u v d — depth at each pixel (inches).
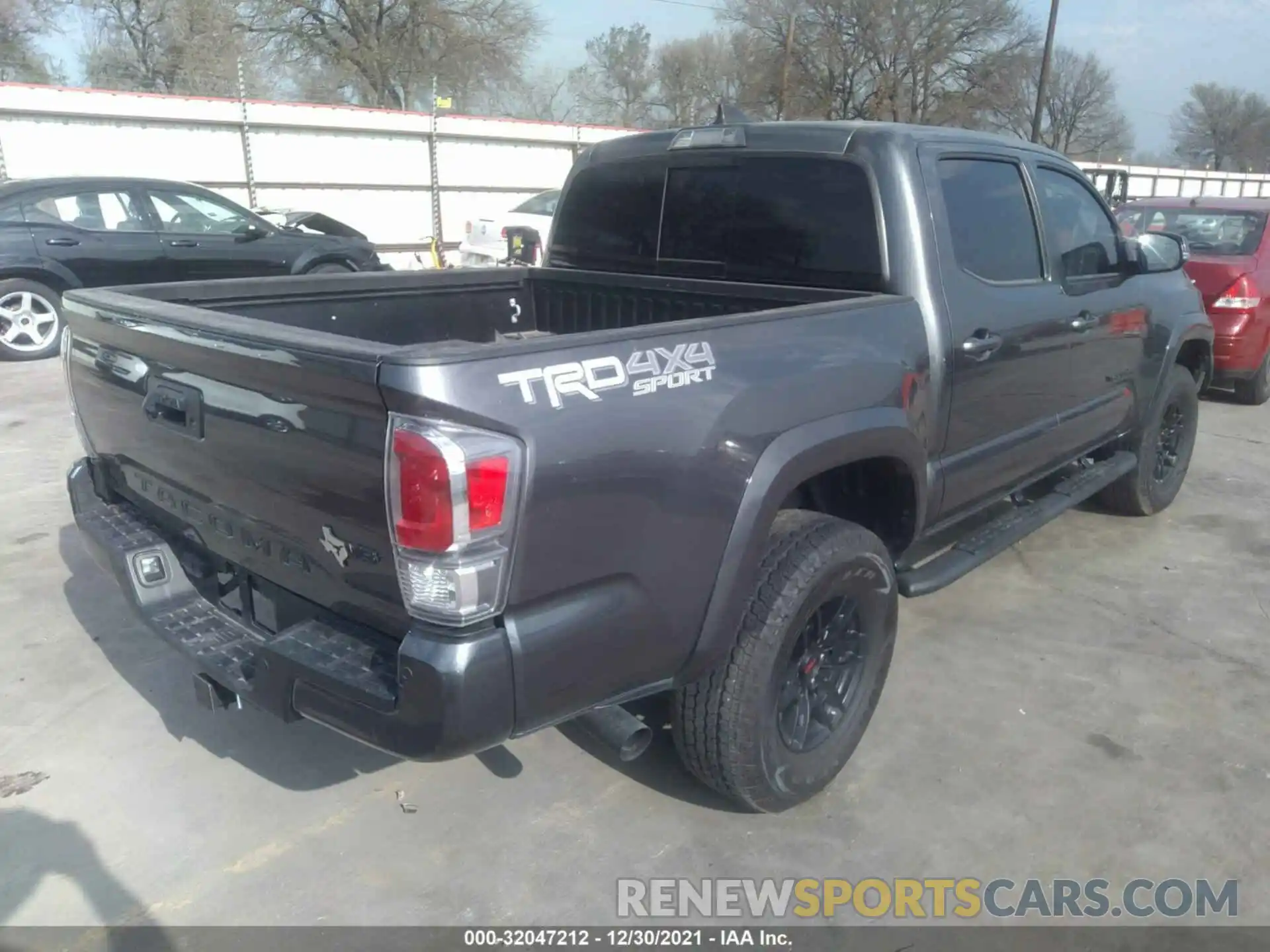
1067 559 197.0
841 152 131.7
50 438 263.4
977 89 1523.1
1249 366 318.7
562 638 86.6
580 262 169.5
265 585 103.8
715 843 113.5
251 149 649.6
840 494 131.7
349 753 129.6
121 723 134.3
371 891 105.2
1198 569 192.9
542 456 81.9
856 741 122.5
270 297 137.9
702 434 94.6
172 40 1272.1
